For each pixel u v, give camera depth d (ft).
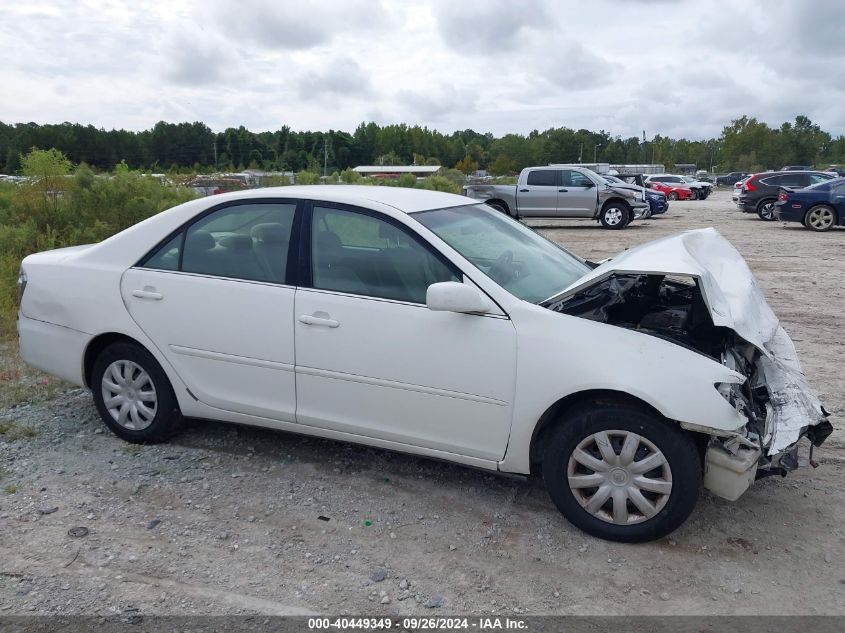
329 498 13.57
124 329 15.21
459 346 12.48
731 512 13.07
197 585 10.91
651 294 15.20
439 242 13.07
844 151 357.41
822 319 28.12
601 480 12.03
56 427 16.83
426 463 15.02
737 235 60.64
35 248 32.35
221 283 14.38
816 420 11.93
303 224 14.03
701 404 11.19
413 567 11.43
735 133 331.98
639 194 73.15
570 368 11.80
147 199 37.76
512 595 10.74
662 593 10.77
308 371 13.70
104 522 12.67
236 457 15.30
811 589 10.85
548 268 14.67
